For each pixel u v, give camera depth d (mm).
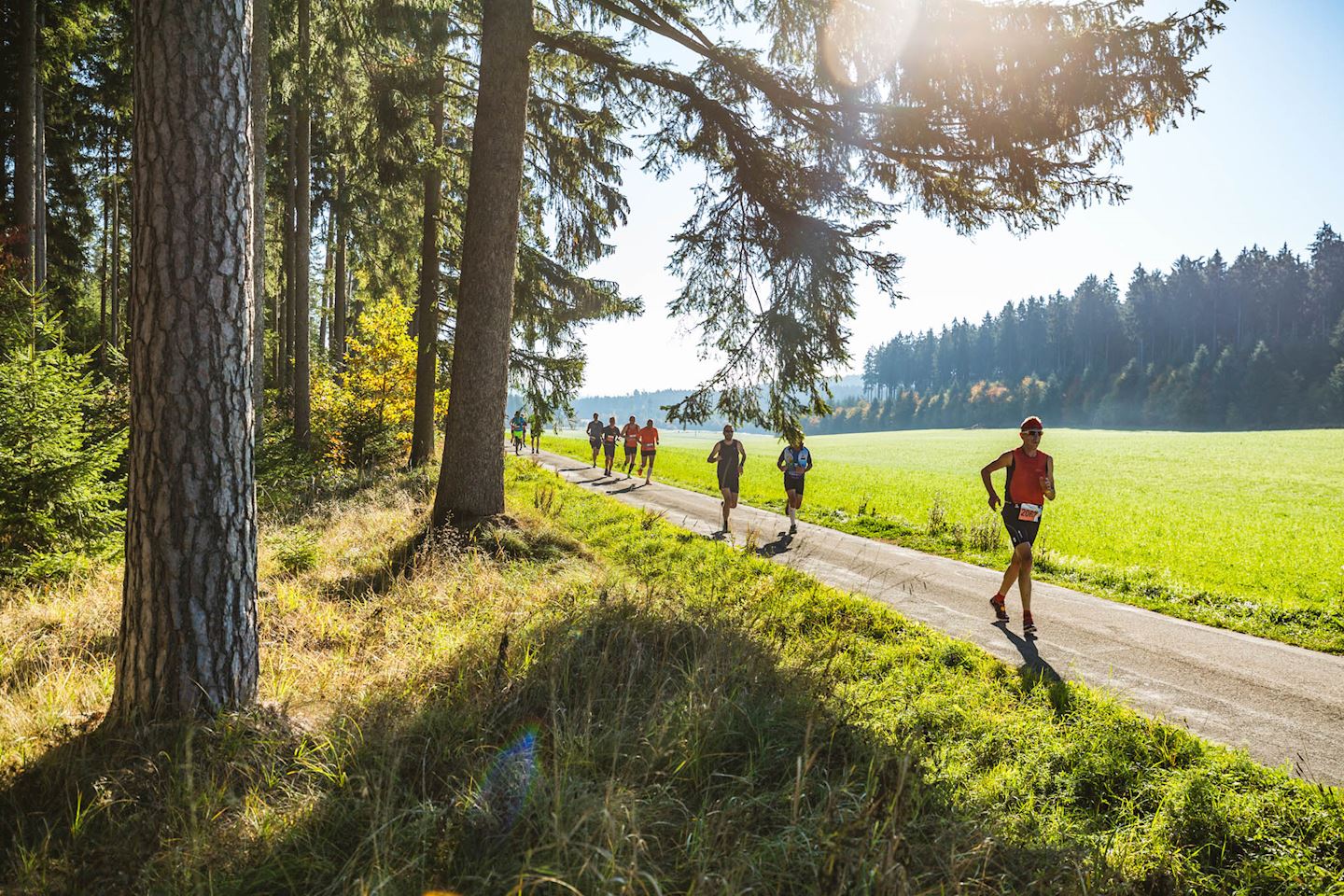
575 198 11938
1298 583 9922
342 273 23797
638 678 3984
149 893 2275
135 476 3289
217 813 2680
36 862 2367
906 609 7625
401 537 8531
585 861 2293
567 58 10898
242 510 3494
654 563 9133
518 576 6773
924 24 6609
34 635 4551
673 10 8500
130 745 3061
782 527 13852
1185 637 6730
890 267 7754
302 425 16750
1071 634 6758
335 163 20859
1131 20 6246
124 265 33438
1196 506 21453
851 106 7633
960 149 7336
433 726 3342
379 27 10398
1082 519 18078
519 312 13266
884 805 2734
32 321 7148
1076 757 3865
